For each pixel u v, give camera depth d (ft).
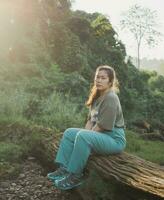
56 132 28.07
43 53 66.69
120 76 92.32
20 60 62.44
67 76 60.34
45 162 25.52
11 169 24.18
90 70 78.23
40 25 75.20
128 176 18.06
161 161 35.32
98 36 94.79
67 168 19.33
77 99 53.93
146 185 16.97
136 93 100.89
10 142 28.63
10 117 32.83
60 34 77.20
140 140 45.91
